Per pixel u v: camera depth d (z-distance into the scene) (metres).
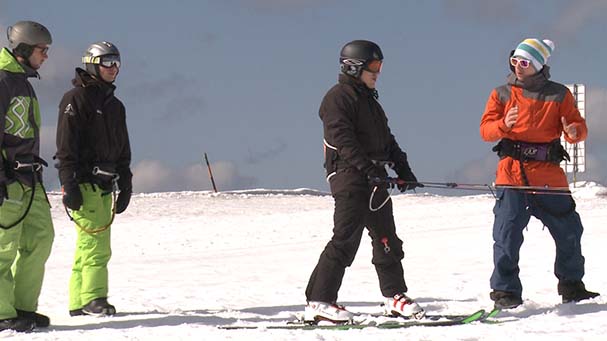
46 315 30.03
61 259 53.28
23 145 26.55
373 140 27.19
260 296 34.69
